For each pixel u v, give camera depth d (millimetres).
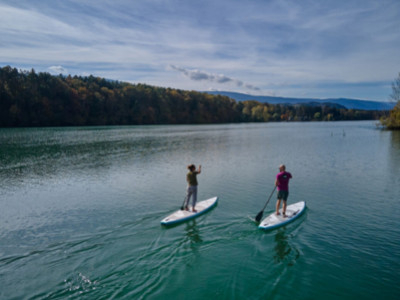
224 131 65438
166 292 5555
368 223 9070
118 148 30891
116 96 103312
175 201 11672
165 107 114250
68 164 21172
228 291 5574
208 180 15398
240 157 23922
